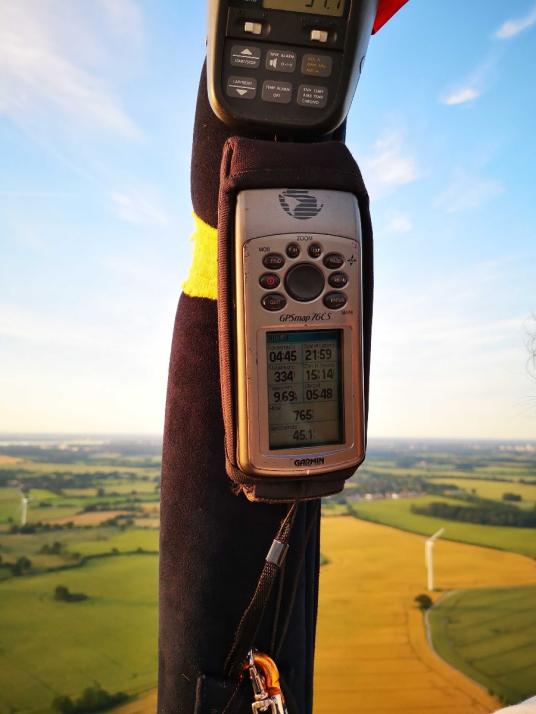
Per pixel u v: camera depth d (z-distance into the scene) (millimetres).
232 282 268
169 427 312
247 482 272
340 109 285
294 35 278
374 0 284
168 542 309
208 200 302
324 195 273
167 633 312
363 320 288
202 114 302
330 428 282
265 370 269
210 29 275
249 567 301
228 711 292
